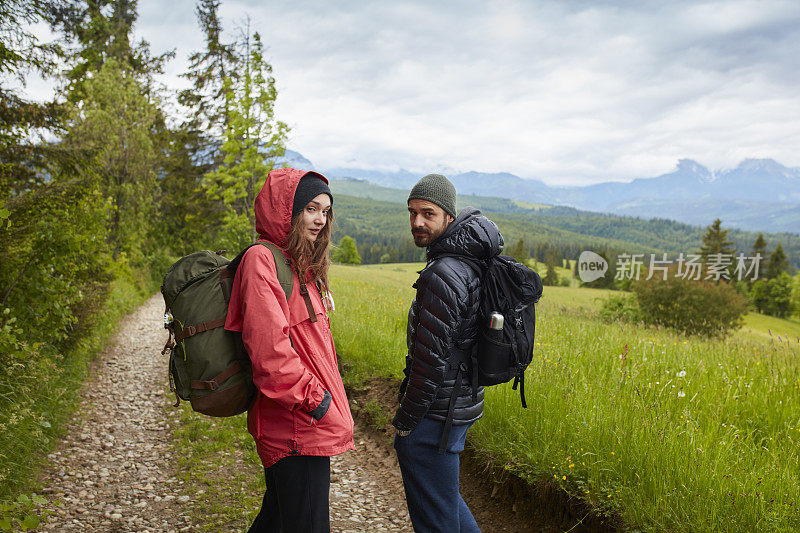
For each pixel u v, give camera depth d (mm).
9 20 5383
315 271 2279
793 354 6109
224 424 5102
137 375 7289
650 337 7516
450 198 2414
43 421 4340
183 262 2154
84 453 4383
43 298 5055
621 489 2863
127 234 16188
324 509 2119
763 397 4117
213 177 18328
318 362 2178
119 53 20188
